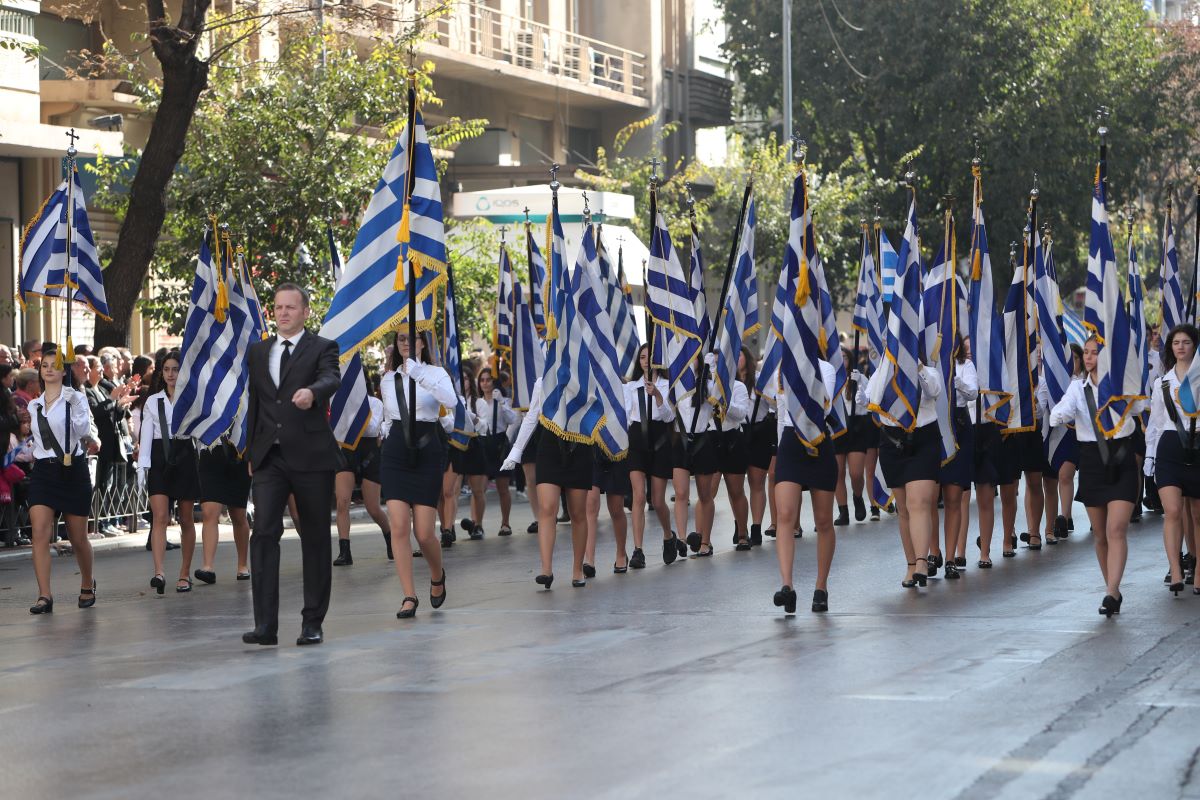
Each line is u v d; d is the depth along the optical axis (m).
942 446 15.52
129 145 29.06
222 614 14.58
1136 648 11.41
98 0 29.89
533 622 13.30
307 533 12.20
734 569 17.34
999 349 18.34
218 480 16.88
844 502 22.73
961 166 52.16
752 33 54.84
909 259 15.69
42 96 30.84
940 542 20.16
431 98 28.75
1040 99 52.03
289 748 8.47
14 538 21.22
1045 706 9.27
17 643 13.00
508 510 23.20
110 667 11.44
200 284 16.94
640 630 12.67
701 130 58.22
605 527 23.45
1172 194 21.89
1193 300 20.11
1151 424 14.63
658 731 8.70
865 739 8.41
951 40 52.28
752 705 9.38
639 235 45.62
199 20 23.94
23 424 20.83
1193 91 55.94
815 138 53.97
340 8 27.52
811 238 14.12
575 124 52.53
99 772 8.05
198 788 7.65
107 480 22.39
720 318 18.55
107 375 22.91
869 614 13.48
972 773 7.64
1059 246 53.22
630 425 17.95
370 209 14.70
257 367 12.16
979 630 12.40
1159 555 18.11
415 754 8.25
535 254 25.97
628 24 53.75
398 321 14.42
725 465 19.28
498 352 25.28
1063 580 15.89
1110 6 54.03
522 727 8.88
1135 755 8.02
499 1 47.66
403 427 13.77
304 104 27.73
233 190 27.66
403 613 13.75
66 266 17.20
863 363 29.73
